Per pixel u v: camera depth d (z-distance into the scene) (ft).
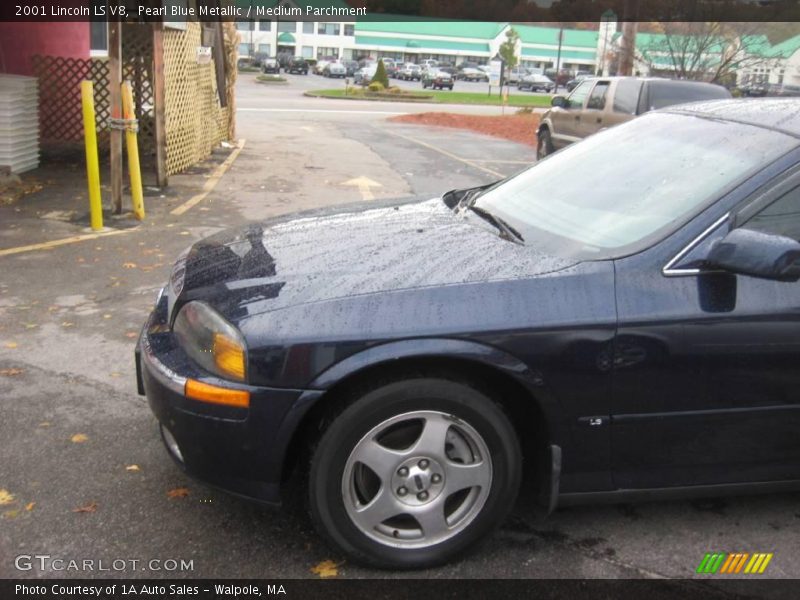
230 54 48.44
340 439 9.17
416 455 9.46
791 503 11.60
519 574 9.78
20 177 33.83
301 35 296.10
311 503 9.40
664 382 9.61
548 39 309.42
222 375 9.24
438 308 9.20
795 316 9.66
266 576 9.59
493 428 9.52
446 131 72.54
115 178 27.78
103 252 23.47
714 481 10.31
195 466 9.65
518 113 105.50
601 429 9.71
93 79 42.32
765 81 82.94
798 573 10.01
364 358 8.99
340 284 9.56
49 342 16.67
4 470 11.64
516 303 9.30
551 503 9.89
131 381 14.93
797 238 9.93
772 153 10.39
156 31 31.73
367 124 76.28
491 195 13.33
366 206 13.74
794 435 10.18
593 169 12.51
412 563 9.70
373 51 306.96
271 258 10.75
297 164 42.93
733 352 9.62
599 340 9.36
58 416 13.38
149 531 10.36
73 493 11.13
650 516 11.13
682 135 12.16
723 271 9.62
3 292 19.62
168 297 11.20
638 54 76.43
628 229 10.38
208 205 30.78
